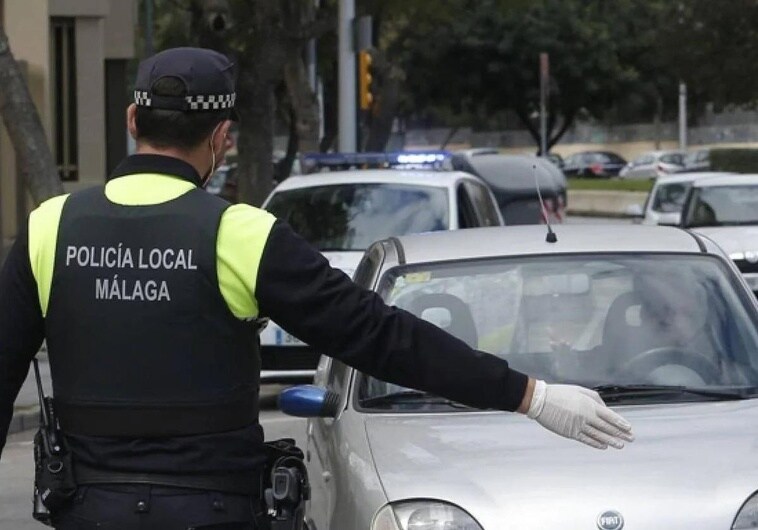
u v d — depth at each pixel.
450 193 27.36
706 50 91.06
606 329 12.32
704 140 148.62
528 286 12.66
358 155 33.91
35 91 46.72
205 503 7.10
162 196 7.30
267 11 45.94
